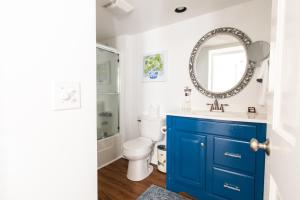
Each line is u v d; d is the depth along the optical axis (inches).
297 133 15.3
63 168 25.7
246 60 69.8
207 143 62.5
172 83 89.8
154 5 69.7
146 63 98.9
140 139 87.7
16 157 21.0
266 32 65.6
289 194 17.0
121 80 106.7
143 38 99.5
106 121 100.9
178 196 68.0
